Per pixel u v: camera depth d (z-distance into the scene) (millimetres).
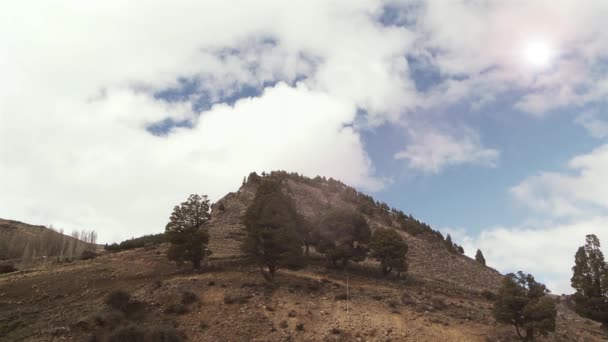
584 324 68062
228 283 56969
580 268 66875
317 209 116688
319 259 74438
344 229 72000
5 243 99062
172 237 62625
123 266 64500
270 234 59594
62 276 60156
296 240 61188
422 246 108375
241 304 51625
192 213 64438
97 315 46281
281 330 47344
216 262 66312
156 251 73750
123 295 50344
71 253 89125
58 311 49156
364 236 72812
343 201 134125
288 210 71375
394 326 49781
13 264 76500
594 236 67750
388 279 69625
